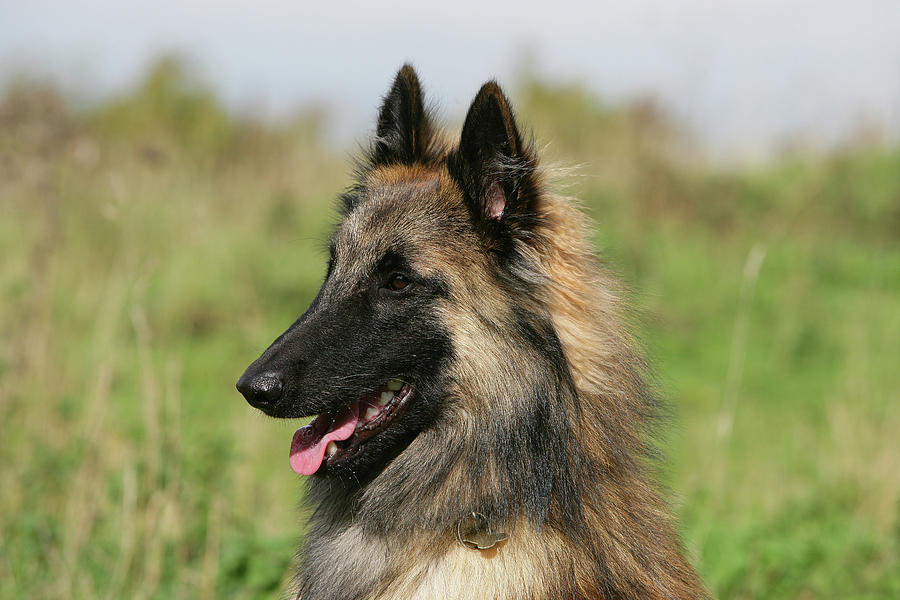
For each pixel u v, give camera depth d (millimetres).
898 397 11734
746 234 20047
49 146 12898
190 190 16688
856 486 9375
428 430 5168
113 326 11469
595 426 5152
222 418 10492
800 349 14773
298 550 5797
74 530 7320
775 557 7414
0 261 12016
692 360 14461
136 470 7684
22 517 7492
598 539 4973
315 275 16250
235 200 18109
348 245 5359
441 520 5059
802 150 22750
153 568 6820
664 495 5586
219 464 8320
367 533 5223
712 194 20578
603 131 21781
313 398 4977
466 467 5059
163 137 19859
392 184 5648
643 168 20531
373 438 5141
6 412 8891
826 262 18828
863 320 15688
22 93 13500
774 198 21266
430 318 5098
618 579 4922
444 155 5840
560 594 4816
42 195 12430
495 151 5078
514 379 4973
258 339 13859
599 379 5191
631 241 17719
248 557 7094
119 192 11727
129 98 21500
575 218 5434
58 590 6715
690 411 12336
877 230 21281
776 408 12500
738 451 10852
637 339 5605
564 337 5137
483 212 5102
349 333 5090
